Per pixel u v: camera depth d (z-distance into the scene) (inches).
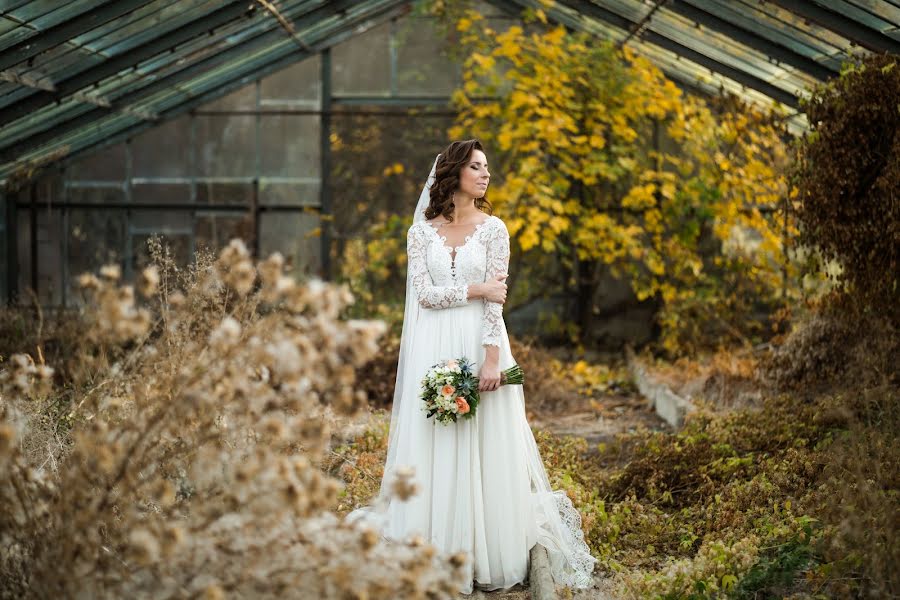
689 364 347.3
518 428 164.6
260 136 456.1
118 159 454.3
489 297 161.0
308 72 454.9
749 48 306.2
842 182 228.5
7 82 289.3
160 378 129.6
